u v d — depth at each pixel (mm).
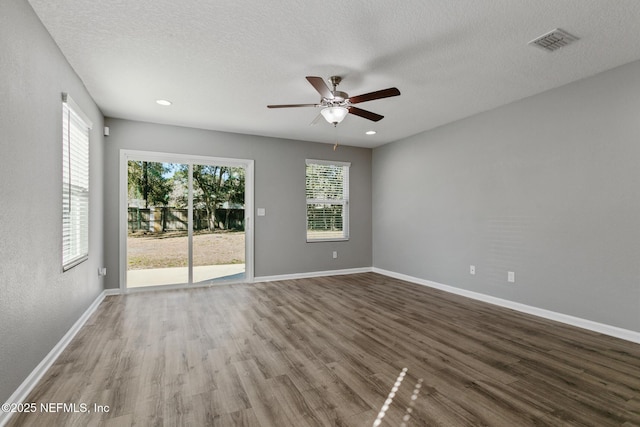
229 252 5230
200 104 3906
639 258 2789
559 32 2385
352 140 5766
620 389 2055
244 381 2139
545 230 3486
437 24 2303
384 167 6070
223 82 3285
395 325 3244
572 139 3256
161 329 3109
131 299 4195
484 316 3539
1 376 1703
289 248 5609
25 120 1995
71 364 2373
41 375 2180
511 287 3830
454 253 4602
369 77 3166
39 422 1709
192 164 4969
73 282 2943
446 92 3531
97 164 3938
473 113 4242
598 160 3057
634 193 2818
